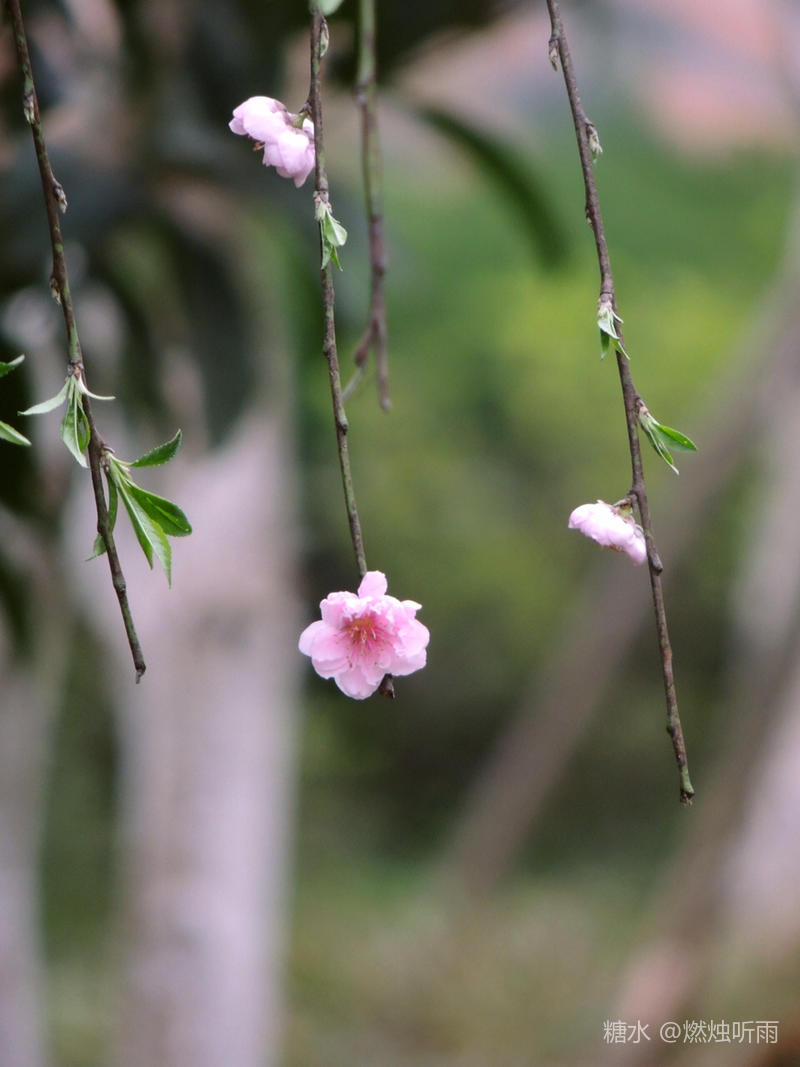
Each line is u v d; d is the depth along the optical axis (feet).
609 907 42.98
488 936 32.71
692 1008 18.02
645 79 26.13
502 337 50.98
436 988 31.81
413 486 51.49
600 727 48.26
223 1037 17.33
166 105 9.78
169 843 17.44
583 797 51.93
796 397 23.13
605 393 49.96
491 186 11.53
